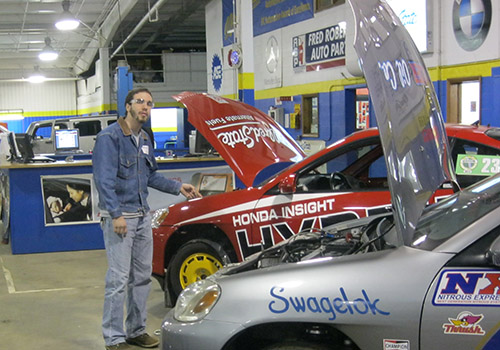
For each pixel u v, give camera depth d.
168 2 20.44
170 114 27.91
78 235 8.50
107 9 20.52
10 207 8.32
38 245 8.39
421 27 9.46
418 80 3.11
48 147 17.00
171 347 2.75
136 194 4.42
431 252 2.47
